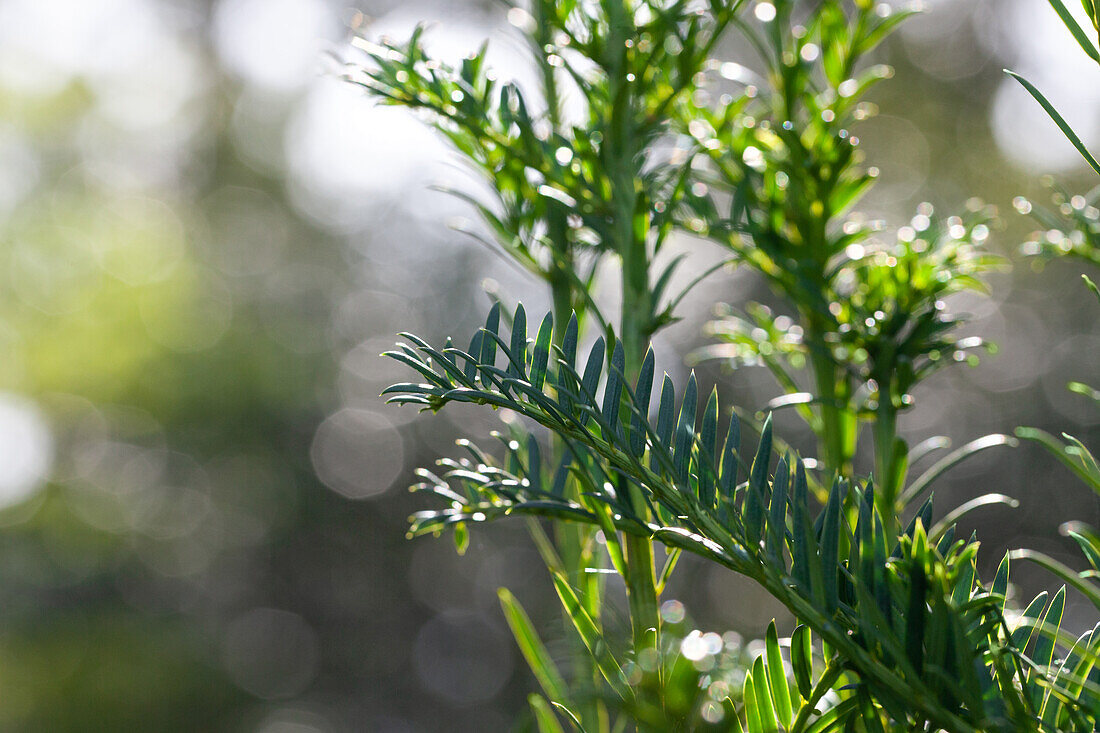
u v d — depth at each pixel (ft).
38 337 19.90
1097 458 12.12
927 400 12.83
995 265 2.23
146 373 20.39
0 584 18.83
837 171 2.34
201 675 20.29
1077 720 1.38
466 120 2.17
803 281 2.24
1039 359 12.76
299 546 22.89
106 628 19.40
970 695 1.28
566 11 2.23
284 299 23.09
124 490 20.76
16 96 21.21
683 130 2.44
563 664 2.54
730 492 1.54
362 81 2.20
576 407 1.50
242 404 21.29
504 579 21.77
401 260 23.81
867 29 2.51
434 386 1.45
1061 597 1.60
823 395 2.36
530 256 2.39
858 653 1.38
